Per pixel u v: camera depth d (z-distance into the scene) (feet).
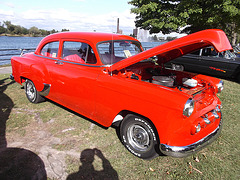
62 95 11.85
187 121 7.34
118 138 10.72
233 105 16.31
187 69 30.86
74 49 11.25
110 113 9.32
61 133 11.03
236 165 8.89
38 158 8.86
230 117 13.97
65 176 7.88
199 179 7.97
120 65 8.86
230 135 11.48
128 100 8.39
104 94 9.32
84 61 10.63
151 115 7.73
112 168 8.45
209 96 10.12
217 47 6.77
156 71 11.45
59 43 12.16
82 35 11.03
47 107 14.49
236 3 29.35
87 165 8.55
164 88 7.98
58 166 8.42
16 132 10.99
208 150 10.00
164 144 7.56
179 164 8.87
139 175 8.11
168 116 7.32
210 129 8.84
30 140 10.27
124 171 8.30
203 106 8.77
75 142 10.21
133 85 8.38
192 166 8.77
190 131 7.52
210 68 27.63
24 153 9.18
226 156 9.54
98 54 9.95
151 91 7.82
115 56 10.75
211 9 30.89
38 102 14.88
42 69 12.66
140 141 8.87
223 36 7.11
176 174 8.21
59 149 9.57
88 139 10.52
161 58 12.10
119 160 8.96
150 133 8.28
